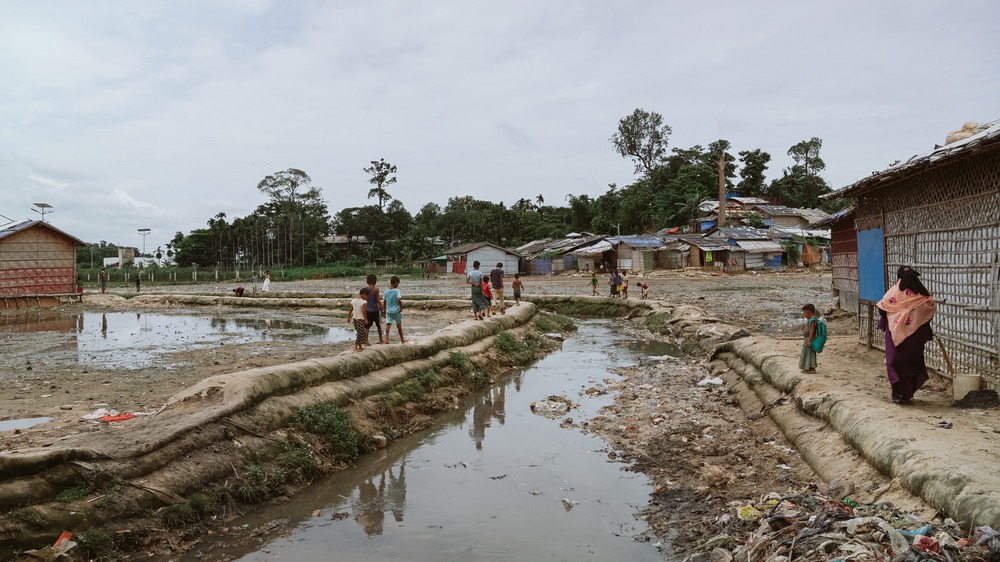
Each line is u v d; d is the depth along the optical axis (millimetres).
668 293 37719
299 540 6516
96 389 11906
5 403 10680
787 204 93125
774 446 8766
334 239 102250
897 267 11281
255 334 21797
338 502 7578
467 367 14359
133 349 17688
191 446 7277
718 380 13797
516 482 8172
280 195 97688
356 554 6188
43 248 36625
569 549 6199
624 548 6172
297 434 8664
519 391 13898
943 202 9422
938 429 6672
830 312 21578
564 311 32031
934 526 4648
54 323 26641
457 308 30844
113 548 5836
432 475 8516
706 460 8562
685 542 6168
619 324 27125
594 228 91812
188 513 6539
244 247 89062
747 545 5402
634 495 7590
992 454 5652
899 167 9227
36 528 5512
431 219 119000
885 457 6227
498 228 94438
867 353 12664
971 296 8641
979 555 4039
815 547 4723
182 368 14336
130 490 6340
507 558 6047
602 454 9227
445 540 6480
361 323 12352
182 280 74938
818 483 7000
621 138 97562
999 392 7941
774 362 12016
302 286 57844
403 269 79875
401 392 11508
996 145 7105
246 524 6879
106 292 46125
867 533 4773
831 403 8547
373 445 9680
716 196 86125
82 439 6957
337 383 10398
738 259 60000
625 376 15078
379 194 101125
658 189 91188
